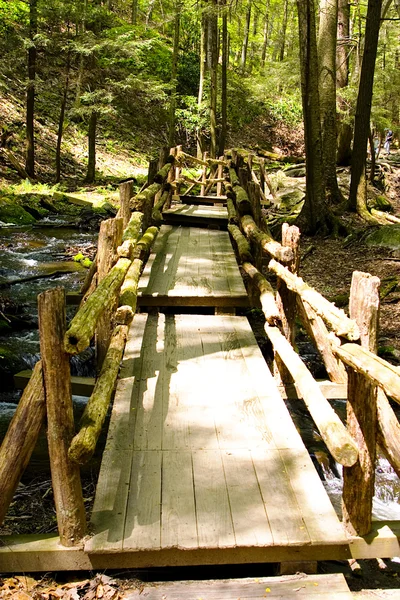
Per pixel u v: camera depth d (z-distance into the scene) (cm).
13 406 528
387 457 275
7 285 823
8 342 632
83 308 294
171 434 343
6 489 259
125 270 417
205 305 559
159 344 476
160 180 819
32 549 262
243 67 2908
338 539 263
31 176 1659
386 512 393
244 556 264
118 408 370
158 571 289
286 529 269
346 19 1667
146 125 2428
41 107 2091
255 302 559
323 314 307
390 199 1598
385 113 1697
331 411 280
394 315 727
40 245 1096
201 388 400
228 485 299
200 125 2183
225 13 1922
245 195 747
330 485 432
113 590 257
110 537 263
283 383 475
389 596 256
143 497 289
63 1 1619
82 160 1973
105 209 1405
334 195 1288
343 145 1778
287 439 341
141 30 2400
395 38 1902
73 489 261
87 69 1853
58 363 254
